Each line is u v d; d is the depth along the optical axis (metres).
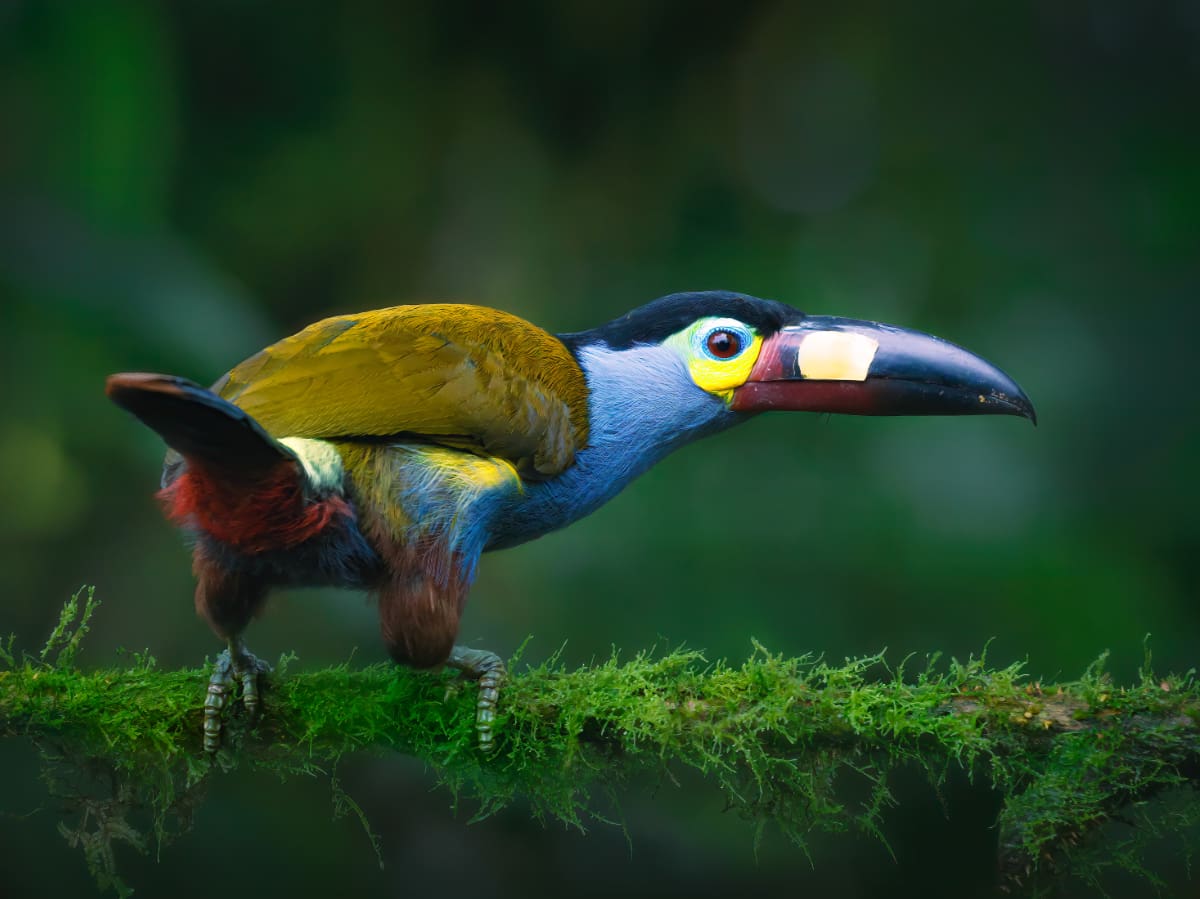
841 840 11.97
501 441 7.25
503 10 15.16
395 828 12.05
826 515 12.59
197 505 6.42
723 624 12.06
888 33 15.43
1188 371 13.59
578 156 15.45
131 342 11.73
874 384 8.10
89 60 12.03
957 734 6.50
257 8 14.54
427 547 6.86
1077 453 13.23
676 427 8.15
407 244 15.00
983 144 15.11
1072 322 13.96
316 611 11.91
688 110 15.46
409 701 6.84
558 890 12.00
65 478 11.69
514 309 14.43
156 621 11.85
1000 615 12.20
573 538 12.48
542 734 6.74
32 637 11.66
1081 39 15.50
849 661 6.73
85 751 6.81
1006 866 6.46
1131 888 10.55
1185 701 6.48
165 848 11.23
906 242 14.57
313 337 7.31
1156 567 12.74
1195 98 15.15
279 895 11.38
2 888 10.55
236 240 14.74
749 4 15.43
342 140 15.04
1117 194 14.76
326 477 6.79
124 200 12.05
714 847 12.04
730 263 14.48
